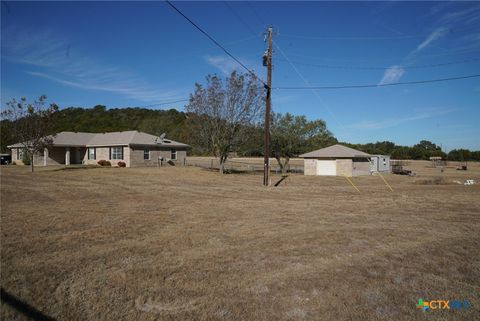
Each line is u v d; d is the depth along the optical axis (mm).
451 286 5324
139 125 68875
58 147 40594
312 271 5922
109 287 5129
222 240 7914
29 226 8828
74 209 11625
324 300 4770
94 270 5812
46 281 5305
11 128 28078
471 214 11766
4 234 7949
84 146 41344
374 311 4465
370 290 5133
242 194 17281
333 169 35156
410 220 10602
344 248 7371
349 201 15070
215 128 30266
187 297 4832
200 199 15023
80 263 6145
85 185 19625
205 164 48000
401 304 4680
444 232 8961
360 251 7164
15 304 4531
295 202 14531
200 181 23922
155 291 5012
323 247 7430
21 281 5277
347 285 5312
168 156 40750
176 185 20969
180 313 4367
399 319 4266
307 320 4219
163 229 8906
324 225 9727
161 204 13258
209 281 5414
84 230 8578
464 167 51781
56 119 29828
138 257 6551
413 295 4973
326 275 5734
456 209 12852
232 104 29969
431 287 5273
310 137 41094
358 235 8539
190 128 31578
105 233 8320
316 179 29016
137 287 5145
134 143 36750
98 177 24781
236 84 29594
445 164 64250
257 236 8336
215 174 30656
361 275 5750
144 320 4180
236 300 4750
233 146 31031
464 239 8219
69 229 8648
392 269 6070
